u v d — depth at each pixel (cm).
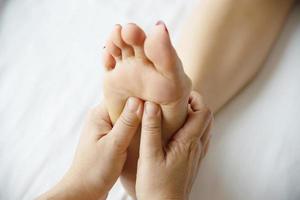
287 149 61
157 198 55
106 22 74
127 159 59
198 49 63
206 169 61
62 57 72
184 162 55
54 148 65
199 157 58
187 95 52
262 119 63
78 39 73
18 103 70
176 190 55
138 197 57
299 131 61
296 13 69
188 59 63
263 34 65
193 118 56
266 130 62
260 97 64
